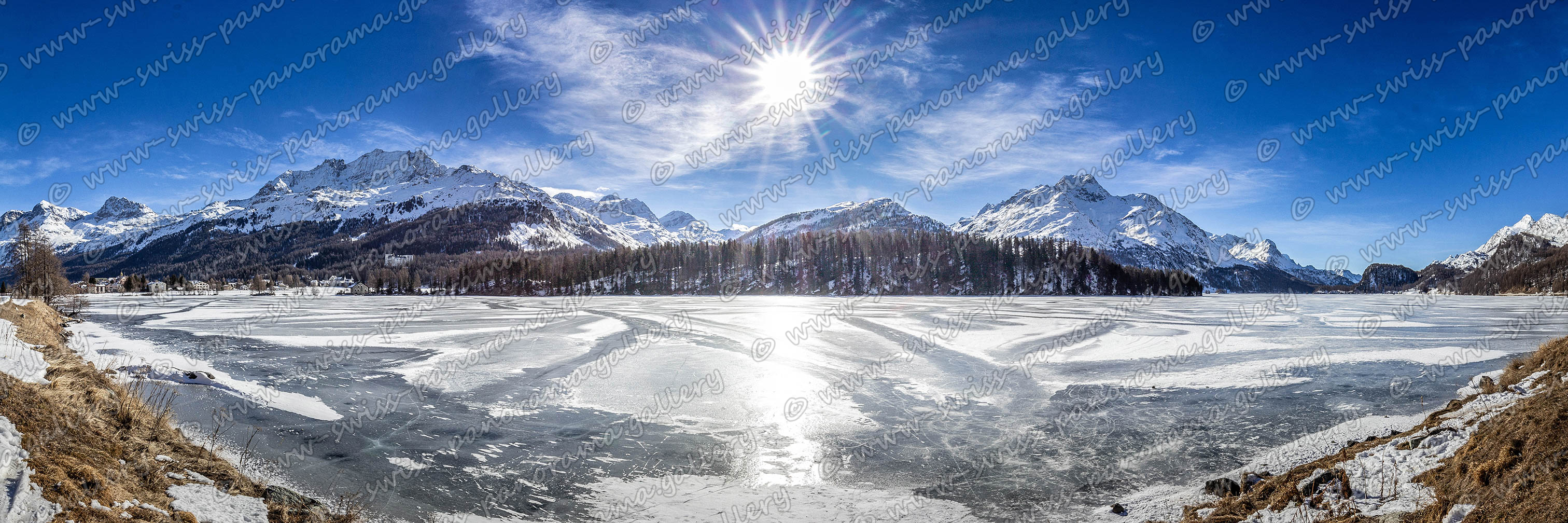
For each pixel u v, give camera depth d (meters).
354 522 11.07
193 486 10.73
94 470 9.37
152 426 13.12
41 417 10.48
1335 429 16.62
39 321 31.22
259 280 135.75
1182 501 12.01
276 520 10.41
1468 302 88.62
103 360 24.92
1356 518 9.25
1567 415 9.26
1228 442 15.95
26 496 7.90
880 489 13.15
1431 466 10.42
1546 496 7.79
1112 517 11.59
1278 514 10.23
